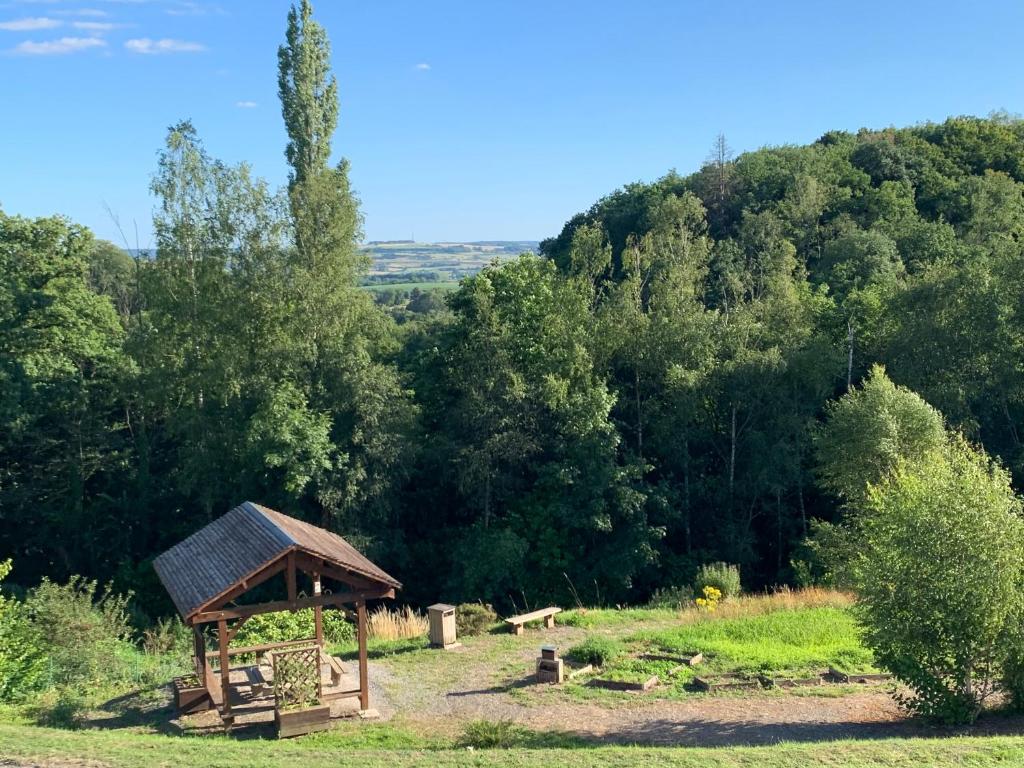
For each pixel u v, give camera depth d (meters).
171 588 14.80
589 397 32.22
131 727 13.52
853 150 67.06
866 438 27.91
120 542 34.94
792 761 10.19
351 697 14.70
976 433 33.53
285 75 33.59
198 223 32.25
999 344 33.69
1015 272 34.28
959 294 34.44
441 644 18.97
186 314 31.59
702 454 36.75
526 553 31.84
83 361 37.19
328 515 31.30
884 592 13.80
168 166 32.00
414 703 14.89
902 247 50.00
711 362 34.31
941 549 13.17
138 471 36.03
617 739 12.78
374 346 35.62
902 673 13.39
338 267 31.88
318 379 31.28
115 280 52.66
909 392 29.70
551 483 32.12
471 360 33.94
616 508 32.19
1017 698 13.54
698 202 44.16
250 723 13.63
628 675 16.00
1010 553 12.89
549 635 20.19
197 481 31.86
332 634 22.91
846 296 42.06
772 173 63.66
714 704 14.54
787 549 36.19
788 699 14.71
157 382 31.56
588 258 39.19
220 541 16.05
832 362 34.25
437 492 35.25
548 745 12.51
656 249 40.53
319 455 29.12
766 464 33.84
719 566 29.14
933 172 61.16
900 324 36.38
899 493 14.69
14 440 34.50
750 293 42.03
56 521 35.25
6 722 13.62
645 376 36.31
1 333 34.66
